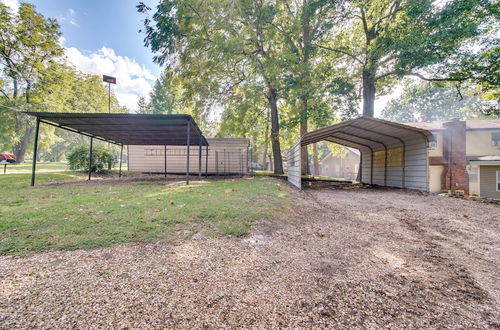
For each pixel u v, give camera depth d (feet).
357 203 22.38
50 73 65.98
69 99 73.26
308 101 44.60
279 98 47.14
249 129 51.08
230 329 4.84
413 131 31.78
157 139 41.78
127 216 11.79
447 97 83.56
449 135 40.70
